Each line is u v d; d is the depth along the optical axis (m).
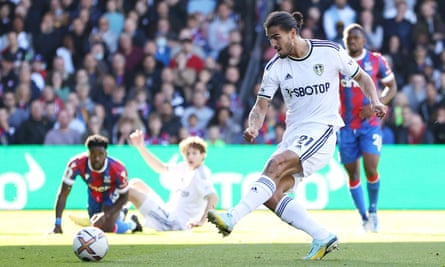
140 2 54.00
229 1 54.09
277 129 47.94
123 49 52.28
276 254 20.86
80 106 49.84
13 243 24.50
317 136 19.64
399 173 43.22
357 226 33.19
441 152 43.22
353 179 30.67
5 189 43.38
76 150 43.31
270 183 18.78
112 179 29.11
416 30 52.69
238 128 50.06
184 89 51.19
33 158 43.34
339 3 52.94
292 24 19.52
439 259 19.59
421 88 50.38
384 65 30.36
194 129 49.62
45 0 54.72
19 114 50.31
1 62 52.72
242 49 53.03
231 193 42.75
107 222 29.25
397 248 22.64
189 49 52.03
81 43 53.41
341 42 50.91
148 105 50.47
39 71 52.12
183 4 55.12
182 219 31.31
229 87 50.75
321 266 17.78
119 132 48.91
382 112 20.14
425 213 40.94
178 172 32.06
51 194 43.22
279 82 20.08
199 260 19.30
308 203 42.66
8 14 54.47
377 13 52.88
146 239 26.42
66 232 29.83
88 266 18.02
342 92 30.34
